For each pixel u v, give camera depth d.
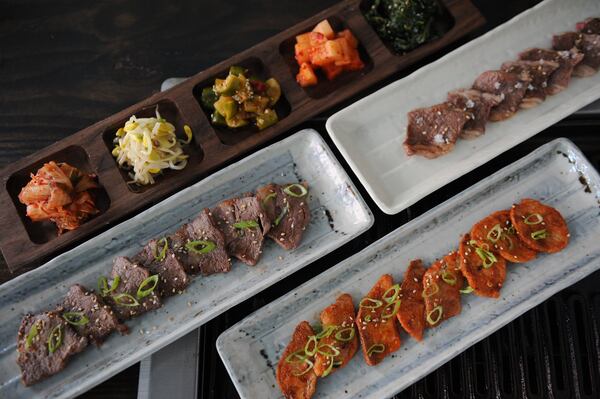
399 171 0.67
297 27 0.71
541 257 0.64
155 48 0.78
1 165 0.73
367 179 0.67
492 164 0.70
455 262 0.63
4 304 0.62
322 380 0.60
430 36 0.73
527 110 0.69
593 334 0.64
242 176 0.67
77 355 0.61
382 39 0.74
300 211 0.65
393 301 0.61
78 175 0.65
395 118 0.70
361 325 0.60
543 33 0.73
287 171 0.68
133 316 0.62
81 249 0.63
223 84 0.68
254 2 0.80
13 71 0.77
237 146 0.67
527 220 0.64
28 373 0.59
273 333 0.62
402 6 0.71
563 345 0.63
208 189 0.66
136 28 0.79
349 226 0.65
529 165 0.67
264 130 0.68
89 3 0.80
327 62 0.70
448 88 0.71
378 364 0.60
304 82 0.71
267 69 0.70
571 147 0.67
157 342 0.59
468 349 0.64
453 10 0.72
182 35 0.79
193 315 0.62
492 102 0.67
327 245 0.63
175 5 0.80
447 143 0.66
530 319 0.64
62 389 0.60
